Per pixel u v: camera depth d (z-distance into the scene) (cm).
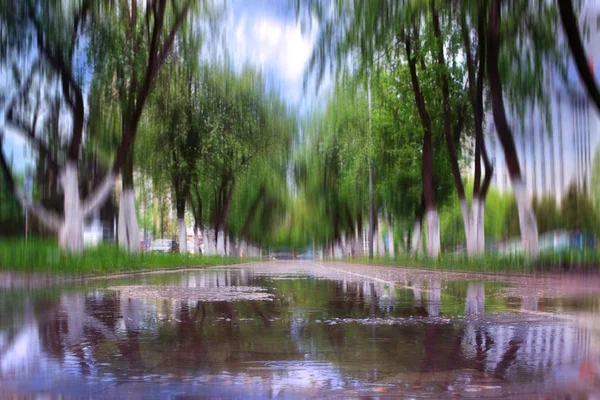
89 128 2866
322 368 565
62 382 512
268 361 599
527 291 1530
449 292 1520
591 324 862
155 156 3634
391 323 882
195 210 5628
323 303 1212
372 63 2322
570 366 570
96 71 2516
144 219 7000
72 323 877
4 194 3547
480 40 2464
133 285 1811
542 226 4731
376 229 6325
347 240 8225
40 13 2236
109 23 2472
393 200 4625
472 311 1045
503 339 728
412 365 577
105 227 5359
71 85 2450
